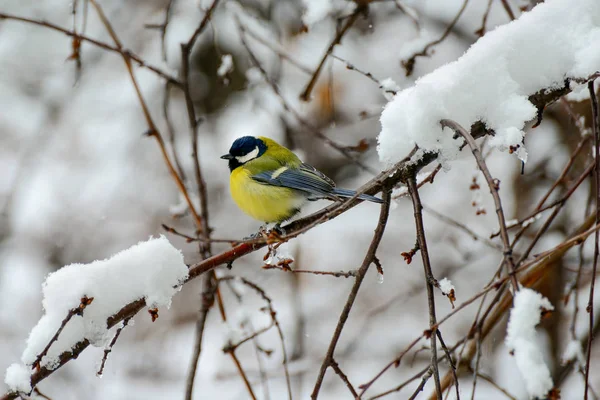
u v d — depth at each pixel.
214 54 12.92
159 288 5.26
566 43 5.27
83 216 13.45
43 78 13.91
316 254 14.02
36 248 13.24
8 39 13.86
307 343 13.04
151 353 13.23
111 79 13.90
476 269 13.62
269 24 11.85
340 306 13.52
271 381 12.41
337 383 12.45
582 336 9.80
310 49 12.88
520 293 3.59
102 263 5.25
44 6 14.04
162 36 8.54
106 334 5.11
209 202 13.92
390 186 5.13
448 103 5.07
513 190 12.17
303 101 8.46
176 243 13.68
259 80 9.95
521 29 5.30
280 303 13.35
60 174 13.64
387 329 13.27
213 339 13.23
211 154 13.64
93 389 12.53
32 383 4.93
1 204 13.17
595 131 5.55
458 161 14.04
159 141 8.02
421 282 12.95
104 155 13.70
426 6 12.53
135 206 13.73
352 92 13.38
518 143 4.84
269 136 12.81
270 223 8.62
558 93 5.34
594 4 5.36
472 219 13.23
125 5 13.82
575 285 7.32
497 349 11.30
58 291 5.07
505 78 5.18
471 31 12.46
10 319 12.68
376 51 13.05
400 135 5.19
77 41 8.05
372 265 13.90
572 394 11.73
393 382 12.46
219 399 12.28
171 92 13.41
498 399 10.65
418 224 4.85
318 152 13.42
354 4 8.30
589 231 4.20
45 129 13.42
